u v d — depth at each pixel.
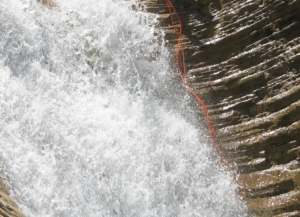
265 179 7.32
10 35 7.88
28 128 7.02
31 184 6.50
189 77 8.51
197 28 8.77
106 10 8.63
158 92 8.41
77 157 7.01
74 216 6.51
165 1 9.00
